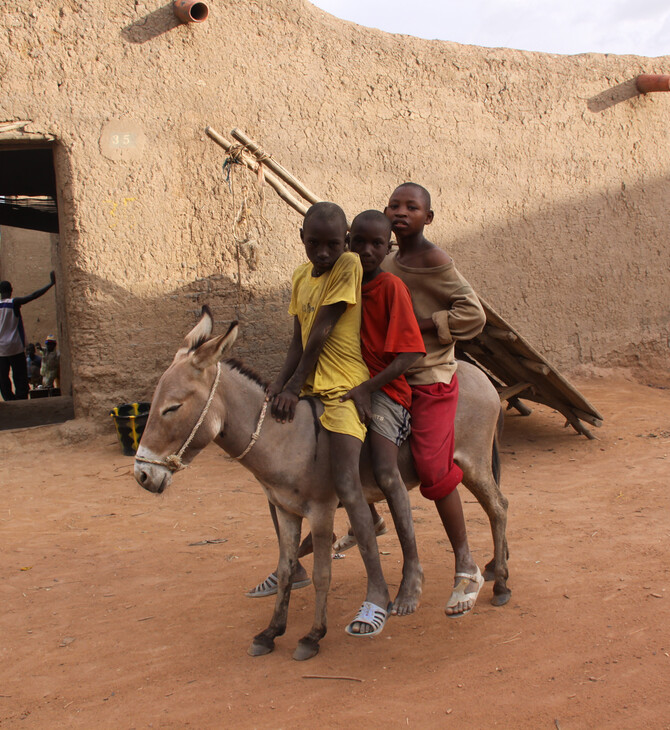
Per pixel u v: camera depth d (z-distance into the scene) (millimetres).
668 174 12211
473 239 11023
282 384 3797
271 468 3662
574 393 7824
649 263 12180
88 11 8594
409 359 3670
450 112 10766
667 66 12047
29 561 5379
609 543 5316
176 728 3182
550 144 11422
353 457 3555
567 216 11586
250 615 4367
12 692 3551
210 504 6785
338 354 3707
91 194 8672
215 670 3695
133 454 8250
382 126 10336
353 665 3689
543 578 4723
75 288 8703
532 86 11266
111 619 4367
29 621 4363
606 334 11977
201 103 9195
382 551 5402
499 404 4496
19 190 12883
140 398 9000
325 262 3568
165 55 8961
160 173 9000
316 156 9945
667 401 10672
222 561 5316
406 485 3980
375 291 3750
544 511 6219
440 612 4289
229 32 9297
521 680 3445
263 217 9578
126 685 3584
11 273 20984
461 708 3225
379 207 10391
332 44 9977
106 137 8719
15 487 7309
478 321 4027
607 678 3420
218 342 3477
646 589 4426
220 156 9289
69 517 6414
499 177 11125
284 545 3881
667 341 12383
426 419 3896
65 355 14062
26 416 11227
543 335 11555
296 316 3934
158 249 9039
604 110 11727
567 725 3061
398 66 10398
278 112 9672
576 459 7953
